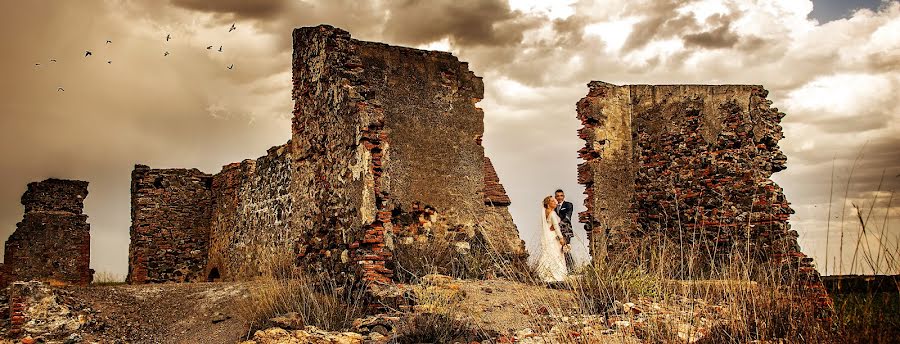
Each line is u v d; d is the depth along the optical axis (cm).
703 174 2084
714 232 2002
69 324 1387
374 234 1498
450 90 1920
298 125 1798
